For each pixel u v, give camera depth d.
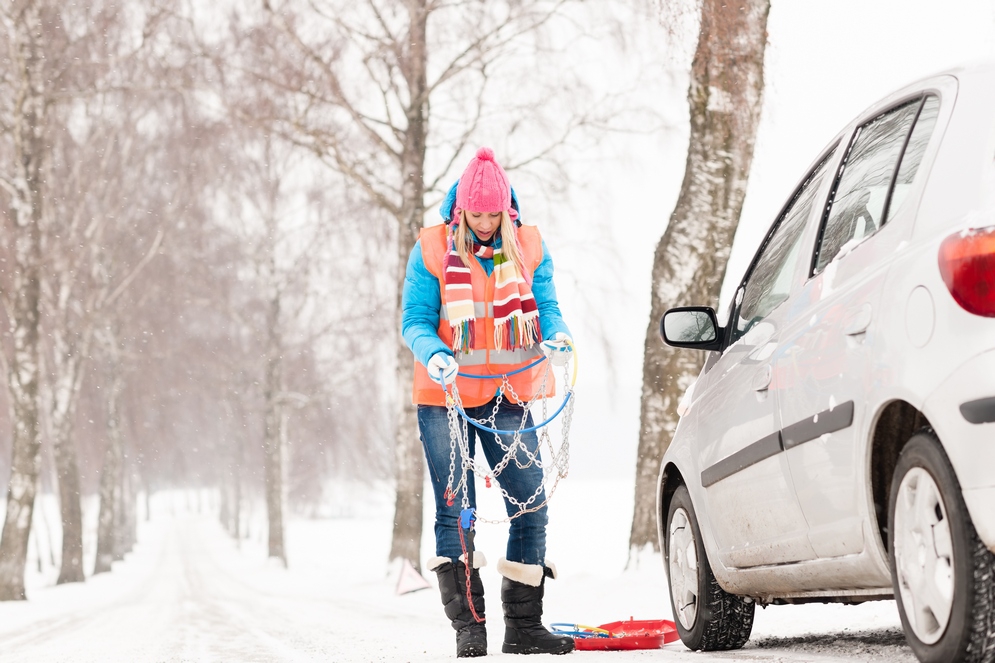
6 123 24.91
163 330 35.56
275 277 36.28
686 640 5.04
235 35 19.44
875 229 3.55
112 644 8.04
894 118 3.83
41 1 24.39
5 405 32.06
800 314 3.95
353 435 41.00
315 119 19.08
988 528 2.64
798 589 4.07
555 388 4.96
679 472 5.37
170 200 31.72
